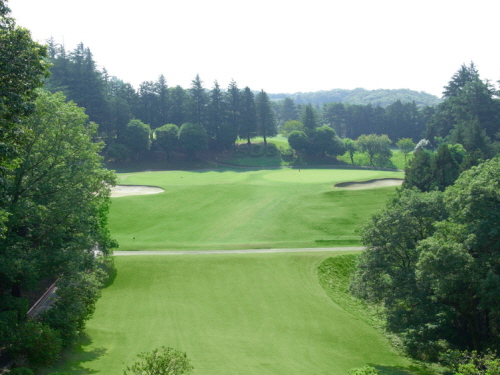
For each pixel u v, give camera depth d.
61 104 30.14
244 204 71.56
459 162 74.88
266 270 44.72
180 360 16.06
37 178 28.98
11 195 26.58
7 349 20.89
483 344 29.78
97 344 25.92
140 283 40.84
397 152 159.62
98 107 128.62
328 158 149.00
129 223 61.81
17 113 18.41
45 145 29.06
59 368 20.28
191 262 46.03
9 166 18.92
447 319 30.25
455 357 25.50
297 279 42.97
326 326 33.28
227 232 60.34
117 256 47.12
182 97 155.75
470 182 29.97
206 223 63.50
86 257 29.06
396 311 31.17
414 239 33.91
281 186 81.62
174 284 40.84
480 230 27.55
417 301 29.94
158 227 61.28
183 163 137.62
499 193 27.97
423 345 29.50
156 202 70.44
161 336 28.48
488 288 25.45
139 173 112.94
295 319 34.22
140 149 130.88
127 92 150.12
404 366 26.94
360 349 29.61
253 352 26.22
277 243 55.28
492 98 118.94
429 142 136.25
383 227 33.97
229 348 26.70
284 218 65.75
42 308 30.28
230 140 147.38
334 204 71.25
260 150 151.88
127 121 133.62
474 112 116.00
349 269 47.03
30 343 19.97
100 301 36.47
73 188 29.97
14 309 24.12
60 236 28.23
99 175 34.09
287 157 146.38
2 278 25.78
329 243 56.06
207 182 90.25
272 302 37.50
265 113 154.75
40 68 19.61
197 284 40.97
